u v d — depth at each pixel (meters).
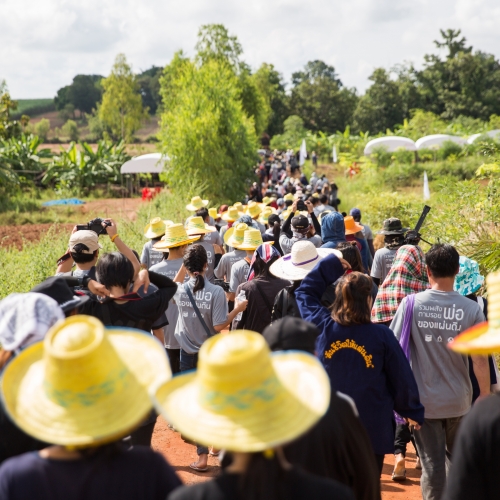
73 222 26.39
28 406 2.20
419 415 4.02
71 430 2.12
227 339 2.06
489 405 2.54
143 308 4.25
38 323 2.97
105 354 2.17
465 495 2.54
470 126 68.81
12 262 10.79
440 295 4.43
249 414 2.00
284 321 3.12
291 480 2.10
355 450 3.04
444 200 11.91
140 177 41.03
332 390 3.09
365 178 38.78
